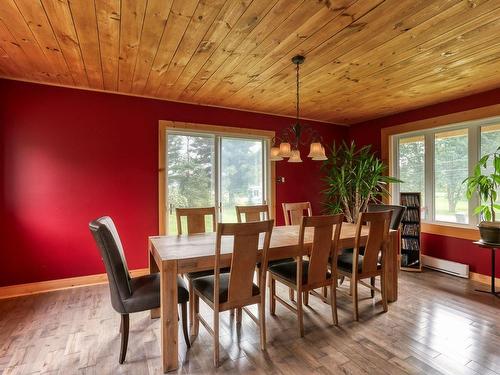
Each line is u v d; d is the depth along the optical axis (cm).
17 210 310
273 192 464
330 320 254
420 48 238
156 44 231
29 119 313
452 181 392
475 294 312
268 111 445
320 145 272
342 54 248
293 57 254
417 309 275
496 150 346
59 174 327
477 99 352
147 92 353
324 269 242
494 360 196
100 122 346
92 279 343
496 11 187
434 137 413
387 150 468
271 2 178
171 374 184
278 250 227
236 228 191
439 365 191
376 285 343
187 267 196
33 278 318
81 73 292
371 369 187
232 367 191
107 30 210
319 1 176
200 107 405
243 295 204
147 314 267
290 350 210
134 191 365
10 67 277
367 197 443
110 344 218
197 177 411
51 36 218
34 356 202
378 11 187
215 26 205
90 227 193
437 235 400
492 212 325
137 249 368
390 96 367
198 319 229
